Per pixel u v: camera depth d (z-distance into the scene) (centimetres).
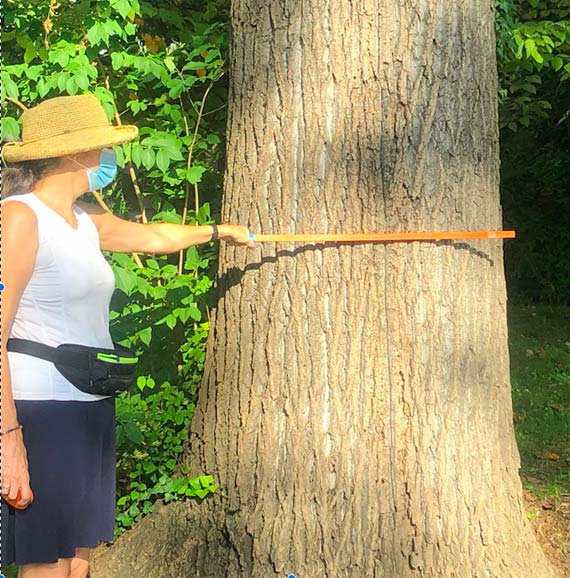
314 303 323
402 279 321
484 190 337
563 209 1143
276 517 326
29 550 284
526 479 479
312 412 323
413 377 321
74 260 278
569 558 376
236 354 341
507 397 349
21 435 271
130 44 449
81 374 282
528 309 1113
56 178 284
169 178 420
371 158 319
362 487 321
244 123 337
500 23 514
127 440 390
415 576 318
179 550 347
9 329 266
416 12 319
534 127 1086
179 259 438
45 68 396
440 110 324
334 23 319
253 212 333
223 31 441
